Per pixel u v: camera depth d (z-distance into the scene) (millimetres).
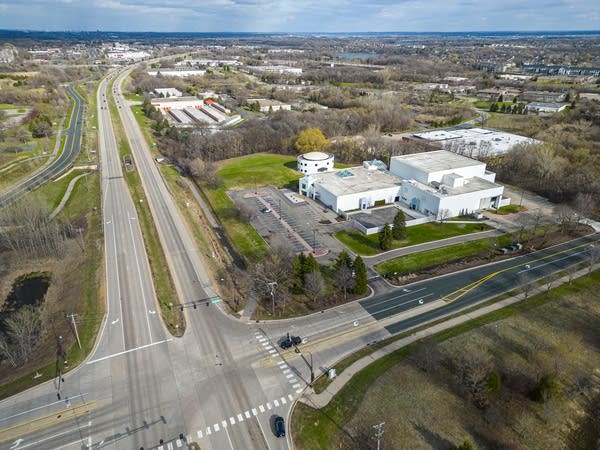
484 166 151125
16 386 67812
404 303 89250
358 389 66875
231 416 62469
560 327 81500
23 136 192750
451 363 72062
